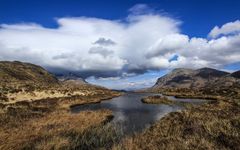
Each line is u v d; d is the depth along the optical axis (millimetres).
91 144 16844
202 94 78875
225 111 23859
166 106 44875
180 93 94312
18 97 49375
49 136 17984
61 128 20453
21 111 31422
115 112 36625
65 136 18328
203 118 19547
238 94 60719
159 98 59750
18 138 17219
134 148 13867
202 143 12781
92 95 78188
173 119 21375
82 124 22562
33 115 28156
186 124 18344
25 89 62312
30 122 23156
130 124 25078
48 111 33344
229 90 75562
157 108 41906
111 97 81188
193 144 12891
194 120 18781
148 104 50844
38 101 46656
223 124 16484
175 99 63844
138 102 57562
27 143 16000
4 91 53375
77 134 19266
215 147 12188
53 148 15289
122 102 58469
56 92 66938
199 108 28688
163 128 18047
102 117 27406
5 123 22406
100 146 16422
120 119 28906
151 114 33656
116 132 20625
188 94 83625
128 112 36469
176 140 14047
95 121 24578
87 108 43625
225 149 11734
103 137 18719
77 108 43719
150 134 16844
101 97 75500
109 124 24328
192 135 14711
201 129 15953
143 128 22578
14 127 20625
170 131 16500
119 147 14609
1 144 15453
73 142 16953
